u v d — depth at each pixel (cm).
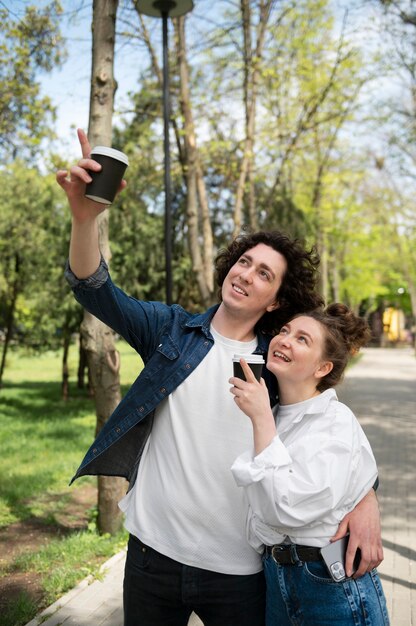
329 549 176
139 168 1140
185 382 202
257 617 201
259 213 1249
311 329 192
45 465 765
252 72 981
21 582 407
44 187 1345
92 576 412
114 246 1199
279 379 196
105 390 469
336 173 1766
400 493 650
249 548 198
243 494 196
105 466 216
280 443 172
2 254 1334
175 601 200
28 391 1725
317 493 166
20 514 559
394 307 5488
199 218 1216
